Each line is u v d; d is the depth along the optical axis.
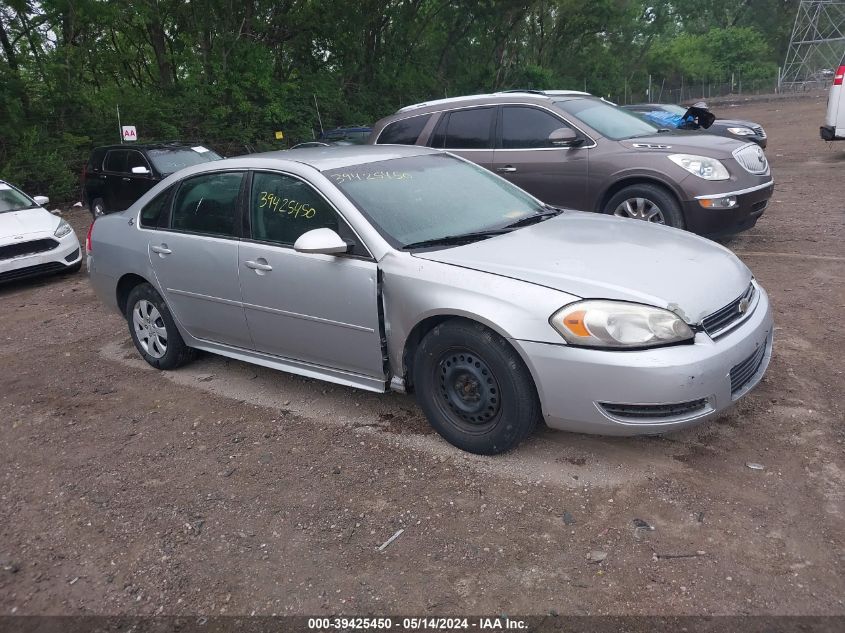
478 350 3.57
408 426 4.21
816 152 16.30
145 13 21.16
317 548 3.18
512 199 4.79
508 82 38.50
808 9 60.59
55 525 3.53
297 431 4.29
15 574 3.19
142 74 25.58
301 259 4.18
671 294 3.41
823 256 7.16
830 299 5.83
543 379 3.39
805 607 2.62
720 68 65.12
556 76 45.72
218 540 3.30
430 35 34.31
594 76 50.06
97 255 5.64
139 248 5.23
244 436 4.29
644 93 58.31
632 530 3.12
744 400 4.18
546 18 42.03
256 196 4.51
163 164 12.41
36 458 4.24
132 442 4.33
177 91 23.84
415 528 3.26
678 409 3.32
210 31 24.47
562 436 3.94
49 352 6.18
